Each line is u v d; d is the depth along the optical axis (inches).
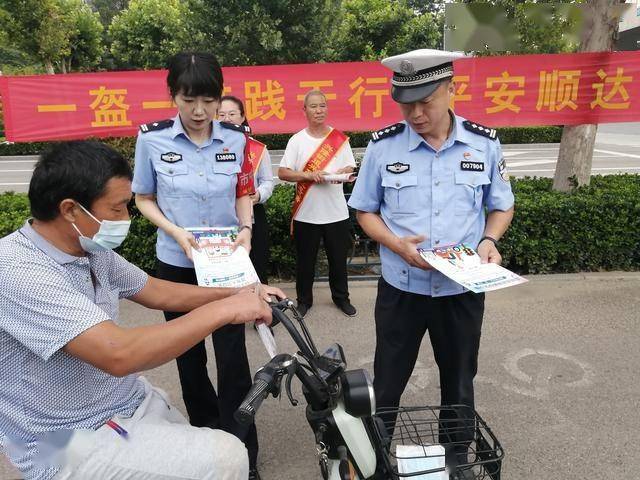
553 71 205.6
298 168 160.7
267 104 213.2
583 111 207.6
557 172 215.3
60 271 54.9
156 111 210.7
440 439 84.3
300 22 542.3
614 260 193.0
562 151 212.7
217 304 57.6
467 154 82.4
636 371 128.3
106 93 207.6
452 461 57.7
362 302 175.0
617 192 200.4
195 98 85.0
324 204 158.4
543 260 191.2
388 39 672.4
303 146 160.6
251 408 50.5
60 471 54.8
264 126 214.8
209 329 55.8
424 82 74.5
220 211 95.6
